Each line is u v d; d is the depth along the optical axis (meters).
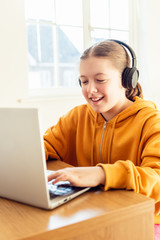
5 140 0.72
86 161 1.34
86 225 0.64
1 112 0.70
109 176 0.81
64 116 1.47
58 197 0.75
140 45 3.30
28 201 0.74
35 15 2.83
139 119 1.14
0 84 2.49
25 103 2.61
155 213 0.94
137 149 1.11
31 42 3.81
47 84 4.92
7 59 2.50
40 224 0.63
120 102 1.19
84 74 1.07
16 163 0.72
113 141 1.20
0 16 2.43
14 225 0.64
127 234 0.70
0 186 0.79
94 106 1.08
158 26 3.22
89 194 0.79
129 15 3.26
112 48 1.08
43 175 0.68
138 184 0.82
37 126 0.66
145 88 3.28
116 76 1.07
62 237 0.62
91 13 3.06
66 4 2.94
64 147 1.40
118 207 0.70
